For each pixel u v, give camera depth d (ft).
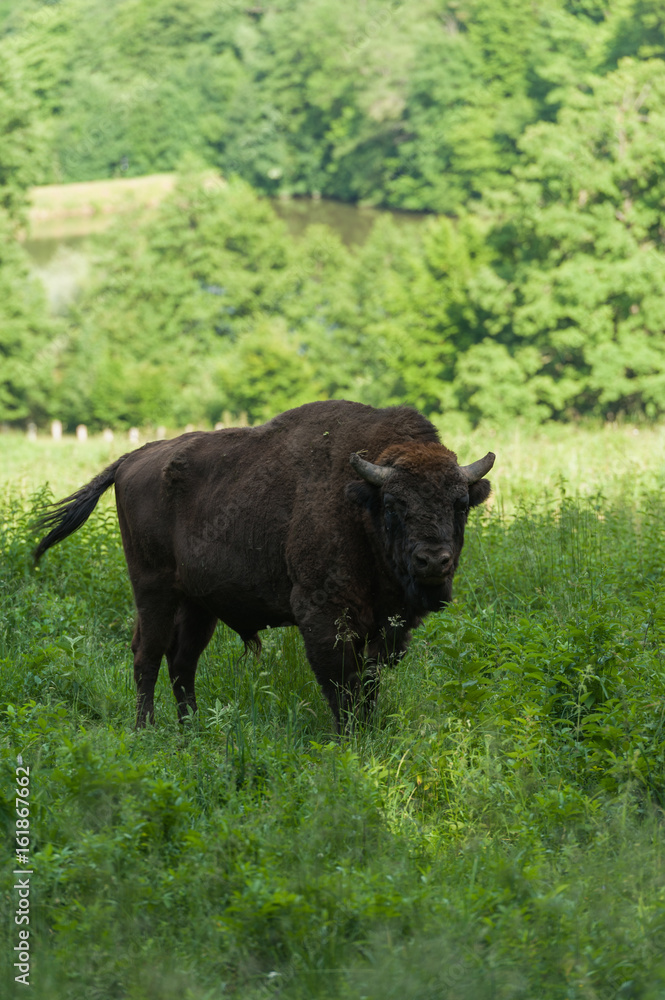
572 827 56.80
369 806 57.77
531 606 99.60
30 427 653.71
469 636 75.36
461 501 71.72
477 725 67.82
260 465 80.74
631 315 484.74
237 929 46.73
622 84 493.77
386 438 76.33
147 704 83.71
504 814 59.47
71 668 86.99
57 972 44.96
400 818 59.52
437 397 532.73
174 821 55.98
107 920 47.55
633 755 61.05
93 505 93.76
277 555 78.28
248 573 80.18
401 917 47.16
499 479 179.73
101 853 50.83
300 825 55.88
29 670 86.63
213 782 63.16
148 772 61.00
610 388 462.60
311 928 46.62
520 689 71.10
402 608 76.07
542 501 162.91
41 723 67.21
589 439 274.98
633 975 44.37
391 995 42.78
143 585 87.71
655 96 495.00
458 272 519.19
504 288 501.15
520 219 495.00
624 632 79.00
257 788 63.00
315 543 75.20
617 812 57.62
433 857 54.70
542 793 60.23
